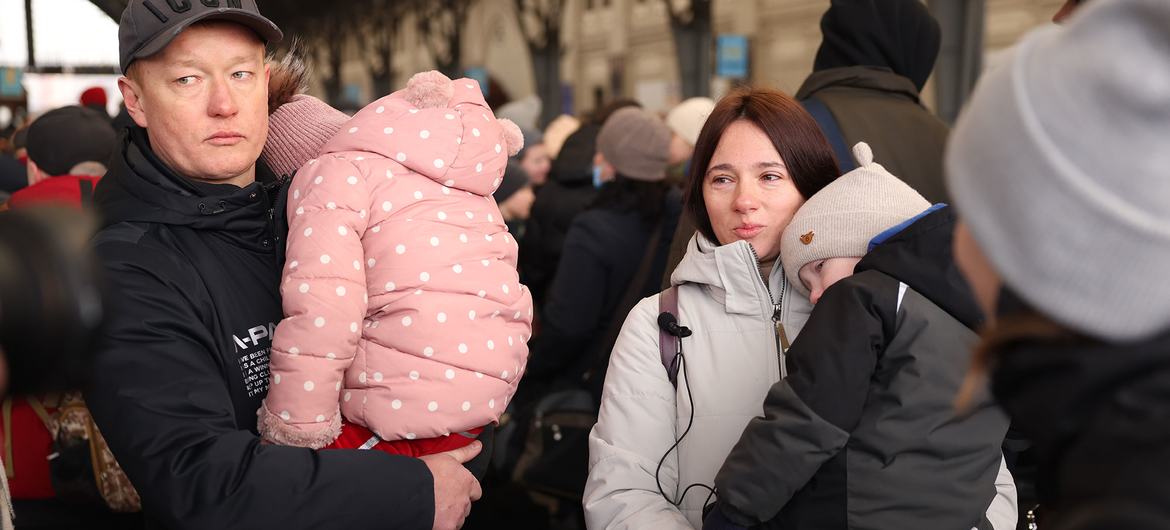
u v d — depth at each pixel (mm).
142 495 1391
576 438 2986
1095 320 677
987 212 738
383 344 1516
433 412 1510
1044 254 689
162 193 1497
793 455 1340
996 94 752
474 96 1681
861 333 1329
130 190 1502
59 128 2674
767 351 1663
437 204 1572
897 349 1335
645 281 2957
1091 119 674
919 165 2234
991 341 772
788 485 1354
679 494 1676
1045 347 725
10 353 503
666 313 1729
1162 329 675
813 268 1563
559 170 3893
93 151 2721
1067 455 717
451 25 30094
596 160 3672
